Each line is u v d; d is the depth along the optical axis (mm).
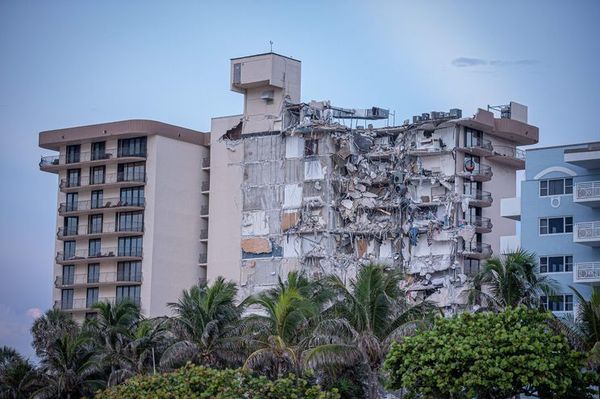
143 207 171375
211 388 83500
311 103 170875
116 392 87938
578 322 89375
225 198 173625
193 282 173875
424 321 97062
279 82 170125
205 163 177625
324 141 167250
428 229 161625
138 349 115375
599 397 95812
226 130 174875
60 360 118938
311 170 167500
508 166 169625
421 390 79562
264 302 105125
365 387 103812
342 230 165750
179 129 174750
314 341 99000
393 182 164750
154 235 170000
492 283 98938
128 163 173625
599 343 82625
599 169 124562
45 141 178625
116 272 172125
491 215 166250
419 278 160500
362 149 168875
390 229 163500
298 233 166625
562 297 124125
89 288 174375
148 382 86750
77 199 177625
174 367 106812
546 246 126625
